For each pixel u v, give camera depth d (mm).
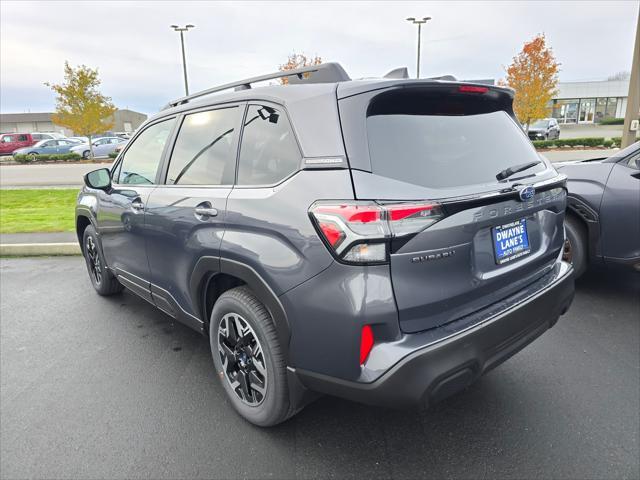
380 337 1750
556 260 2586
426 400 1768
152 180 3076
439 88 2078
